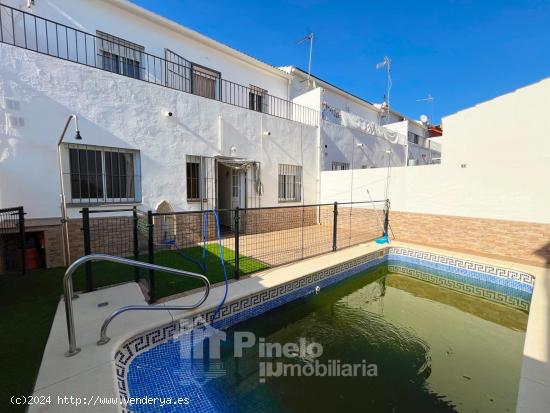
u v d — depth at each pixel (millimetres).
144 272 4449
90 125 5137
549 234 5590
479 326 3996
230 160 7285
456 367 3045
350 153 11438
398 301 4914
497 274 5363
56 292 3598
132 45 7062
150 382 2594
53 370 2113
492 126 7027
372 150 12688
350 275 5637
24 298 3416
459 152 7613
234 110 7406
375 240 7555
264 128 8203
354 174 9023
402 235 7828
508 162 6059
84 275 4273
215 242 6777
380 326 3973
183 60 7824
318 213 10102
